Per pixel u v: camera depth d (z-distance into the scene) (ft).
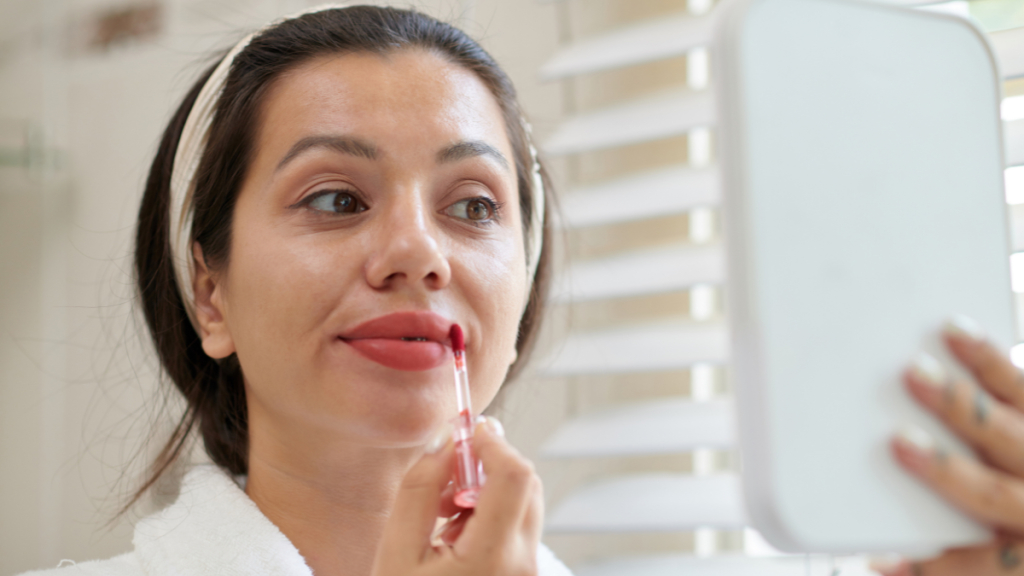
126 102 4.59
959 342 1.58
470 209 2.44
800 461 1.46
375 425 2.15
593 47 3.60
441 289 2.23
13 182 4.69
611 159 3.82
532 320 3.17
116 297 4.31
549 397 3.82
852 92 1.63
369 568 2.46
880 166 1.63
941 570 1.64
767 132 1.53
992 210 1.74
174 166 2.62
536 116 3.89
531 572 1.86
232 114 2.42
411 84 2.35
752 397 1.46
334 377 2.16
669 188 3.41
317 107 2.30
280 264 2.21
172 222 2.64
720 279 3.21
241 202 2.35
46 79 4.72
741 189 1.50
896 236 1.62
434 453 1.96
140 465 3.91
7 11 4.87
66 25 4.73
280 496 2.48
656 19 3.58
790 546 1.45
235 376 2.82
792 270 1.52
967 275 1.68
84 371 4.46
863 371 1.53
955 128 1.72
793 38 1.58
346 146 2.25
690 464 3.69
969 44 1.76
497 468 1.82
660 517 3.19
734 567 3.27
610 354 3.40
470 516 1.98
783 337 1.49
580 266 3.57
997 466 1.55
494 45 3.98
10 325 4.62
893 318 1.59
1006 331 1.71
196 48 4.43
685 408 3.38
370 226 2.24
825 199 1.56
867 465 1.51
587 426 3.43
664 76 3.74
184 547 2.43
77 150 4.66
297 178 2.27
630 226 3.82
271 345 2.22
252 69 2.44
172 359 2.83
